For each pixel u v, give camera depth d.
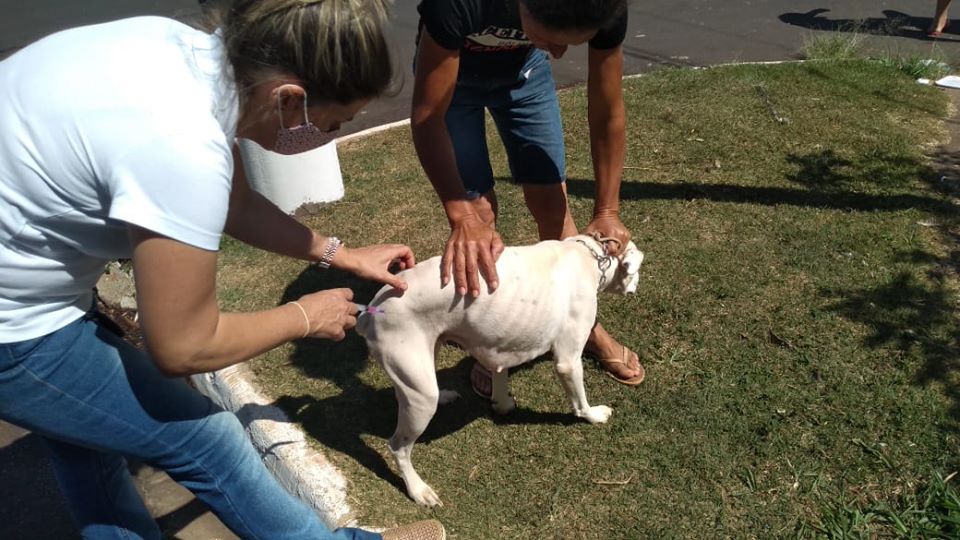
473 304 1.46
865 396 1.79
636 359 1.91
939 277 2.18
